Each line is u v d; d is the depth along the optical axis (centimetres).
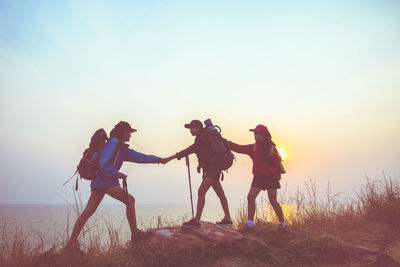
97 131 467
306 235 496
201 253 404
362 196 748
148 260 384
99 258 406
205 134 503
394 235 571
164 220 502
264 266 395
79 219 425
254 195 521
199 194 485
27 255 394
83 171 439
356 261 423
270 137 536
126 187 442
